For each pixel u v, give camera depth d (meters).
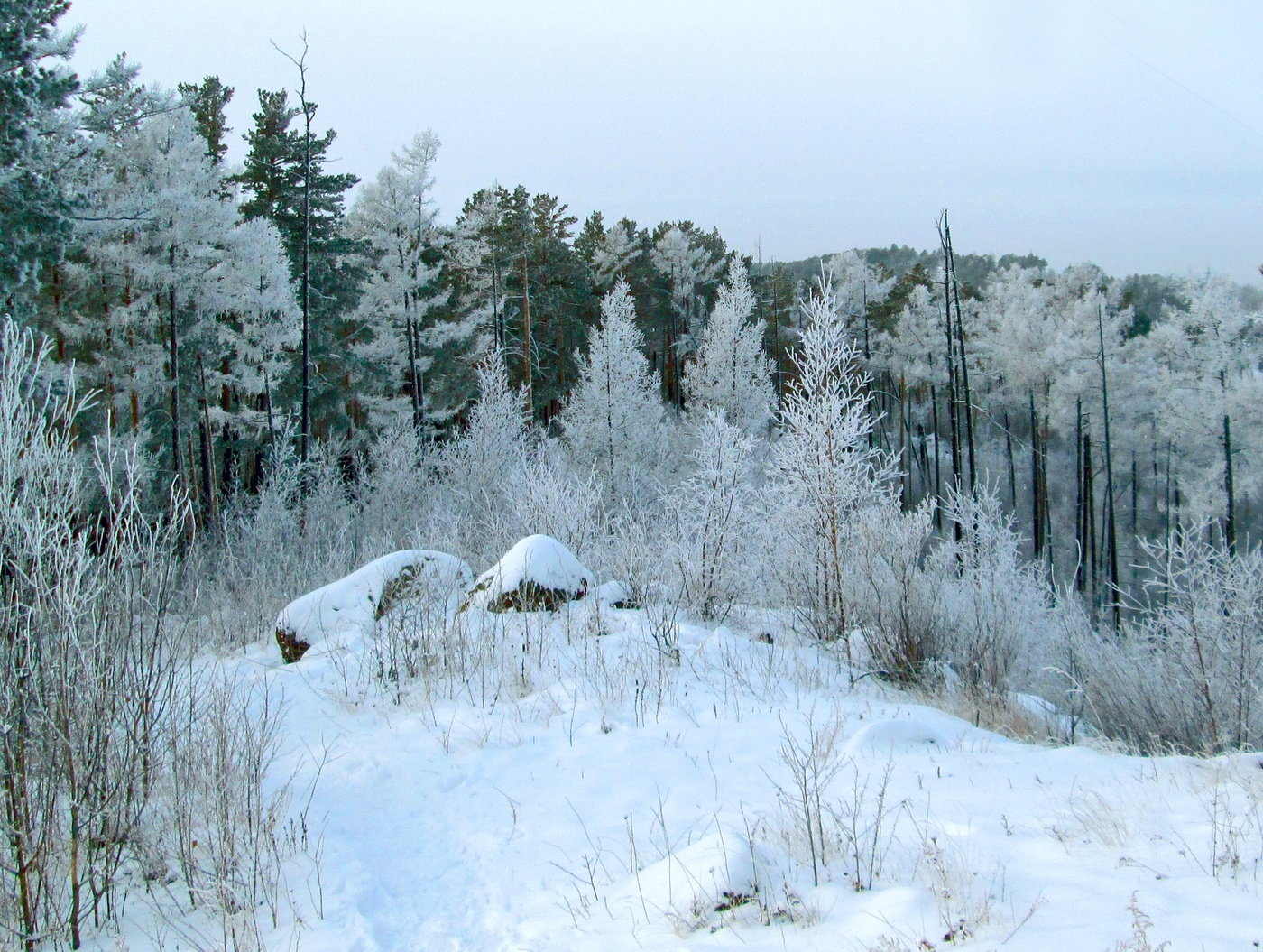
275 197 26.70
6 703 3.48
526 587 8.94
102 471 4.11
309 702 6.78
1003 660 9.02
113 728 3.91
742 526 10.80
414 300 29.91
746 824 4.05
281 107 26.59
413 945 3.35
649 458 23.58
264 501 16.92
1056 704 9.14
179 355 21.61
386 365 31.44
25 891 3.35
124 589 4.03
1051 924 2.72
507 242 33.44
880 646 8.73
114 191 19.22
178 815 4.01
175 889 3.88
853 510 10.65
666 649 7.75
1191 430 32.44
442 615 8.12
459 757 5.43
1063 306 47.75
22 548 3.67
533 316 37.50
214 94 28.12
